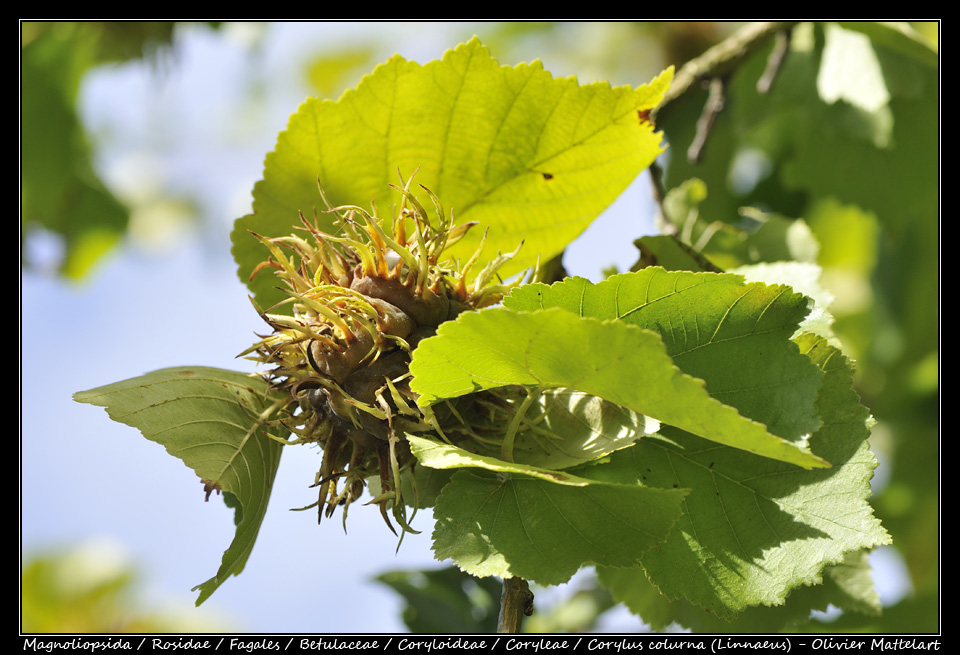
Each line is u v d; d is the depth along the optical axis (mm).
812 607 2264
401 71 1884
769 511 1657
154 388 1762
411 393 1660
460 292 1757
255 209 1993
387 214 2031
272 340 1707
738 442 1438
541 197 2047
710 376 1641
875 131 3367
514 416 1688
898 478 3930
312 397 1714
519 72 1891
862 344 4395
